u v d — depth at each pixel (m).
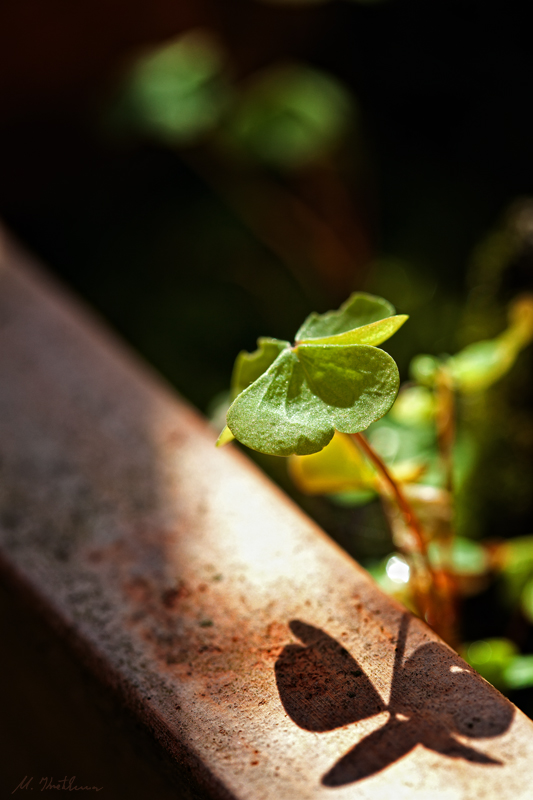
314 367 0.14
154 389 0.19
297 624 0.15
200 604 0.16
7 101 0.56
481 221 0.52
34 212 0.62
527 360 0.25
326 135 0.49
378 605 0.15
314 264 0.54
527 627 0.22
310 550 0.16
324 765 0.14
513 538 0.27
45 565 0.16
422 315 0.45
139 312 0.52
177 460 0.17
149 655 0.15
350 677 0.15
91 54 0.57
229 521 0.17
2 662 0.18
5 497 0.17
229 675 0.15
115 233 0.60
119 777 0.16
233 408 0.14
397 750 0.14
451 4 0.57
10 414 0.18
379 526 0.29
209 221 0.58
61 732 0.17
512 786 0.14
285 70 0.53
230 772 0.14
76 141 0.61
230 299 0.53
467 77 0.59
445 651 0.15
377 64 0.61
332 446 0.16
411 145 0.60
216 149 0.54
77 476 0.17
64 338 0.21
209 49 0.54
